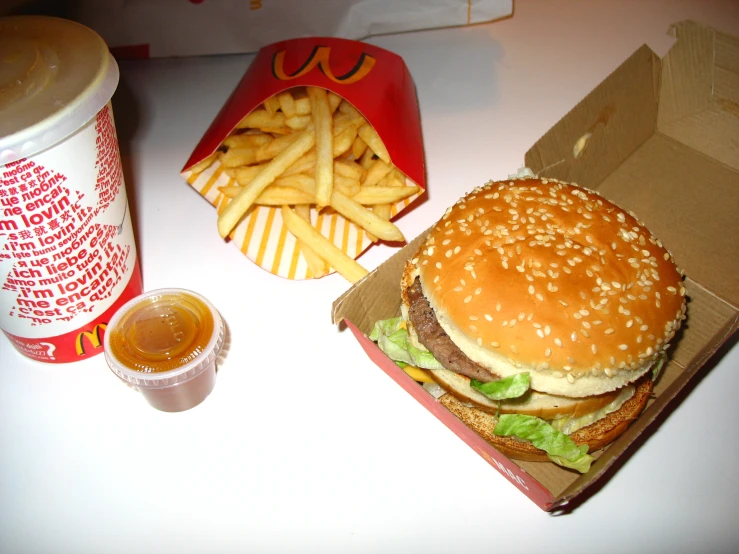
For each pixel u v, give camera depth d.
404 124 0.30
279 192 0.30
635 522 0.22
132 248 0.26
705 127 0.31
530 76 0.41
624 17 0.45
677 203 0.30
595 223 0.22
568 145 0.27
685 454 0.23
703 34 0.29
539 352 0.20
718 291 0.28
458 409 0.23
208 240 0.32
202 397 0.25
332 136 0.29
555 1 0.47
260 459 0.24
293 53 0.32
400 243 0.31
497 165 0.35
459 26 0.45
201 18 0.42
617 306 0.21
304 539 0.22
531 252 0.21
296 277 0.30
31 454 0.24
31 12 0.42
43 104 0.19
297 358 0.27
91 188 0.22
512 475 0.21
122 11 0.41
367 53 0.32
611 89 0.28
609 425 0.23
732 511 0.22
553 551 0.21
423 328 0.22
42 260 0.22
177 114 0.39
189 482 0.23
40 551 0.22
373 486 0.23
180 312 0.25
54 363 0.27
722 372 0.25
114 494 0.23
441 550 0.21
